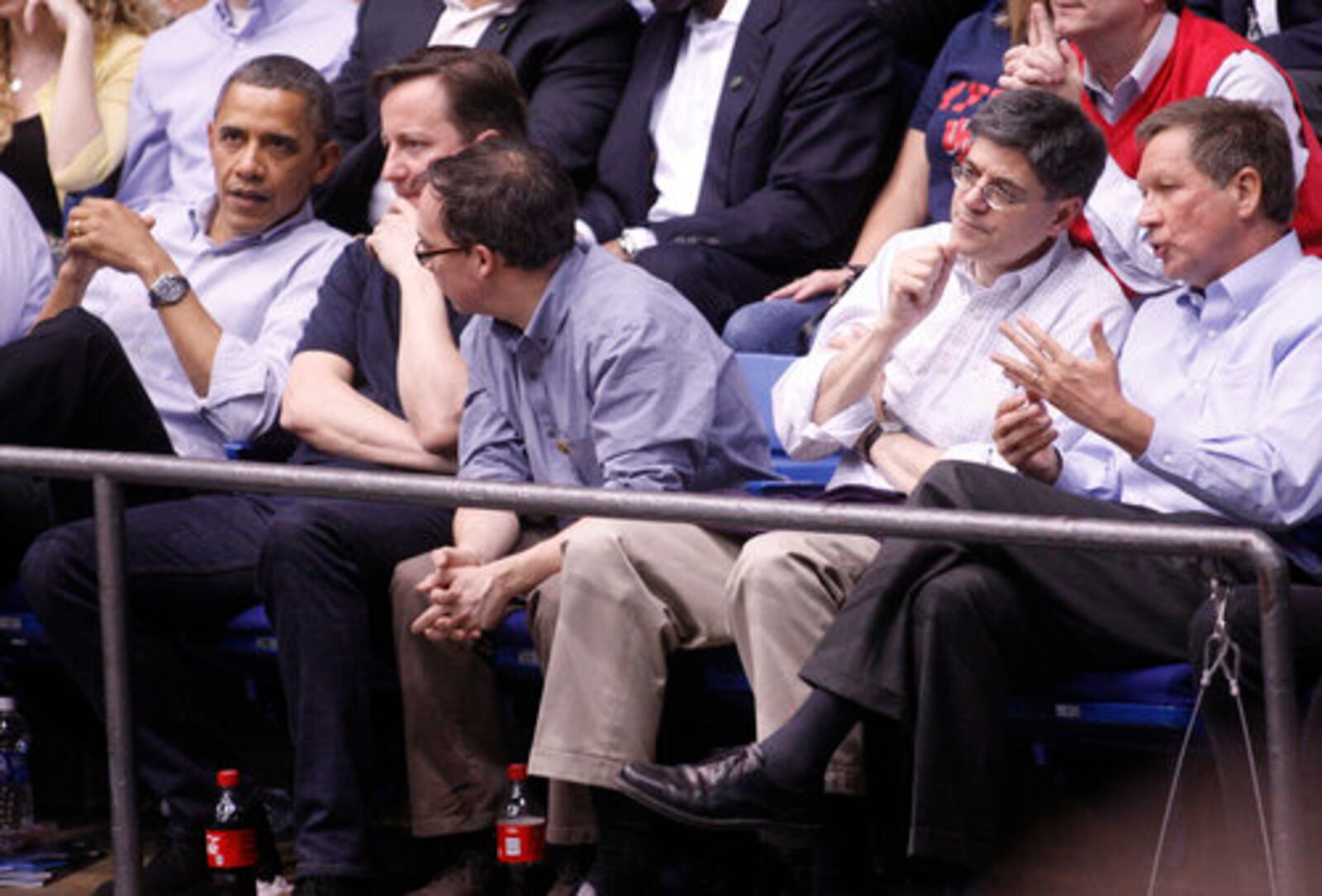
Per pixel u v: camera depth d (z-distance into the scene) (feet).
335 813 37.45
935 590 32.55
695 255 47.55
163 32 57.82
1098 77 42.24
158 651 40.63
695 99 50.16
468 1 53.11
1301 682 32.50
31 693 46.39
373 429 42.45
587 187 51.75
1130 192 39.81
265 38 57.06
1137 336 38.50
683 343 38.52
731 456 39.40
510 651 38.40
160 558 40.81
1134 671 33.99
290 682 37.93
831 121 48.91
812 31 49.16
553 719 35.47
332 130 50.31
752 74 49.55
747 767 33.37
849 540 35.45
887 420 39.78
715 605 36.06
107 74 59.06
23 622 44.11
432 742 38.09
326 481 32.19
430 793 38.09
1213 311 37.06
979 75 49.14
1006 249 38.17
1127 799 38.01
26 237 51.37
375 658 40.50
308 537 37.73
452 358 42.04
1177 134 36.65
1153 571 33.71
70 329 42.86
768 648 34.60
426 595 37.86
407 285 42.93
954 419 39.24
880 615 32.89
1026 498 33.78
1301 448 34.73
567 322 38.60
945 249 37.47
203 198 50.39
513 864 37.70
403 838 42.78
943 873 33.50
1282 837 26.96
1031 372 34.88
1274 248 36.65
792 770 33.17
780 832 33.58
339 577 37.99
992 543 29.04
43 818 46.98
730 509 29.60
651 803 33.60
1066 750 37.73
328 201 51.72
